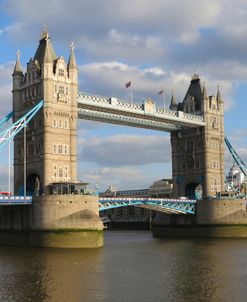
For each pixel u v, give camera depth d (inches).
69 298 1903.3
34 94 4047.7
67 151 4030.5
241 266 2694.4
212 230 4953.3
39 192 3919.8
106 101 4362.7
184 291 2021.4
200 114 5418.3
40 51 4146.2
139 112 4611.2
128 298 1899.6
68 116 4060.0
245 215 4906.5
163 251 3481.8
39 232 3629.4
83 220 3609.7
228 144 5753.0
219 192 5251.0
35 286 2119.8
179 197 5290.4
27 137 4097.0
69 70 4106.8
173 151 5605.3
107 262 2847.0
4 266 2652.6
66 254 3189.0
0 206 4030.5
